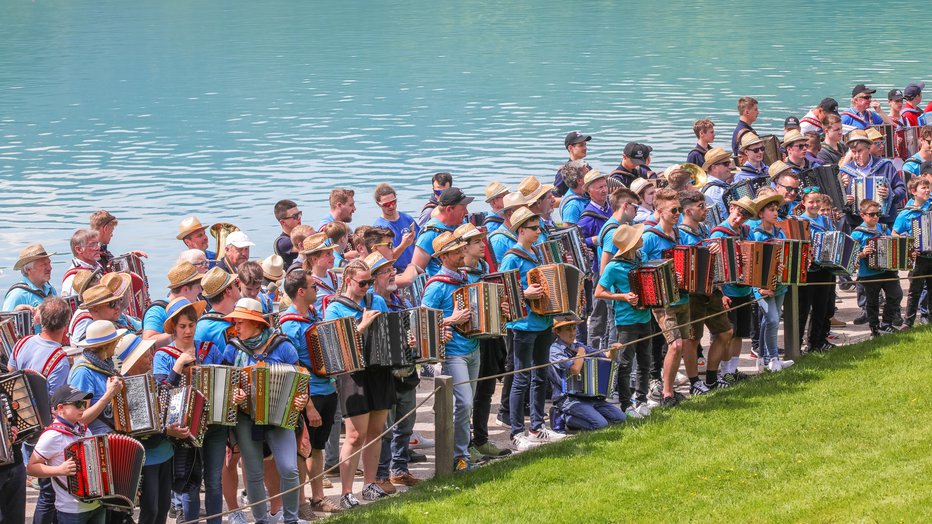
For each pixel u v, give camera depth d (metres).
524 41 135.62
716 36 132.38
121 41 145.75
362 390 26.31
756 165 40.62
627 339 30.75
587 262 33.12
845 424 29.06
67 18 173.50
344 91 106.06
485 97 100.44
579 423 30.06
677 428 29.56
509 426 31.70
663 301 29.83
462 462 28.31
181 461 23.95
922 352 34.22
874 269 36.06
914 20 138.62
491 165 75.56
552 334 30.23
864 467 26.36
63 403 21.92
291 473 24.70
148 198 71.25
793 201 36.97
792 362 34.59
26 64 127.69
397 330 26.14
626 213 31.44
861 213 36.75
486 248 32.03
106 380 22.70
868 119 52.19
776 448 27.91
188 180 75.56
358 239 32.00
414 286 33.25
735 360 33.56
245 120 94.69
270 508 26.28
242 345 24.50
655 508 25.03
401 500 26.27
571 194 36.47
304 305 26.08
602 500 25.48
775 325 33.78
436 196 38.91
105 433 22.48
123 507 22.05
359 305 26.45
